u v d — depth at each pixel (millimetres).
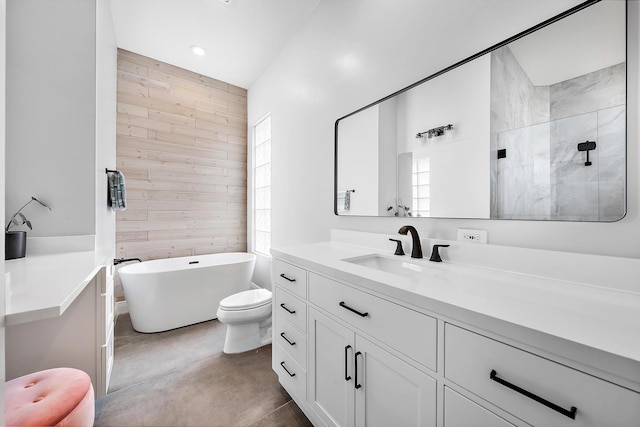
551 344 532
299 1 2113
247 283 2855
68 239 1660
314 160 2203
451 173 1238
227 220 3418
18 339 1211
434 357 747
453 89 1229
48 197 1618
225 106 3400
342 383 1082
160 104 2951
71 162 1674
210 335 2289
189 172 3143
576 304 708
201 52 2789
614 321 598
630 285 782
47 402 879
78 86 1687
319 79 2133
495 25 1091
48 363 1251
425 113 1347
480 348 646
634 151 788
